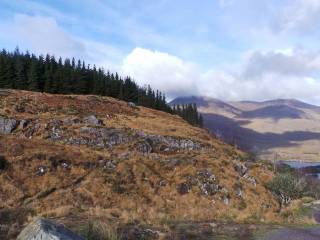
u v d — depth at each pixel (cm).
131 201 4750
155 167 5722
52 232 1775
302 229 4419
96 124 7562
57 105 8419
